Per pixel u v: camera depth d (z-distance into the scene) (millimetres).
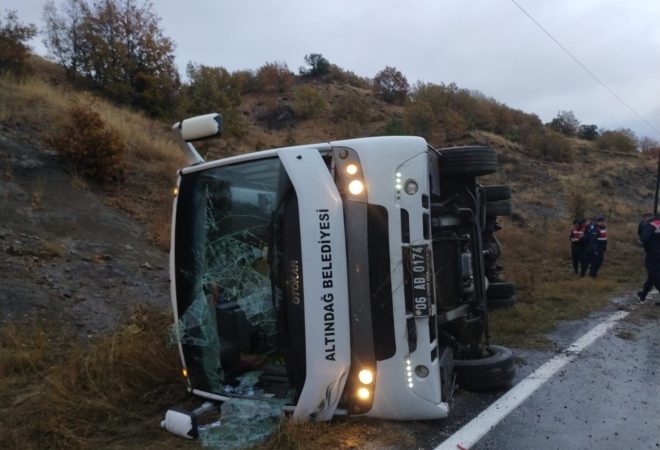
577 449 4051
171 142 16094
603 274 13602
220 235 4754
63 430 4293
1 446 4168
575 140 38688
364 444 4051
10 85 15281
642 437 4254
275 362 4648
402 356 4207
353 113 33469
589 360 6258
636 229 22344
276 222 4363
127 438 4355
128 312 7523
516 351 6668
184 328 4914
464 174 5664
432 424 4465
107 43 21516
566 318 8484
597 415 4688
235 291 4695
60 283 7801
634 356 6422
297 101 34594
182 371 5199
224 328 4762
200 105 23781
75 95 16984
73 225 9805
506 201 7004
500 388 5340
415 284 4227
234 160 4531
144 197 12188
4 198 9789
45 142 12148
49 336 6578
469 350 5594
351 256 4219
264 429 4246
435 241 5293
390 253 4211
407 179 4266
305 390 4141
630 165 33438
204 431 4316
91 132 12047
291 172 4195
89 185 11719
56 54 21344
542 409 4812
